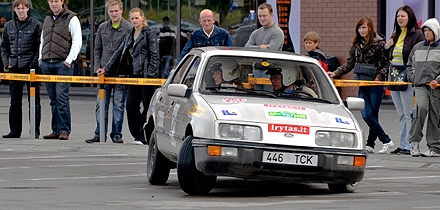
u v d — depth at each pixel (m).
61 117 31.86
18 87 32.31
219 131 18.73
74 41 31.50
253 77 20.69
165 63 49.53
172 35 49.38
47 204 17.73
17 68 32.12
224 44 28.61
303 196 19.45
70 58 31.36
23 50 31.95
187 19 49.12
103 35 30.97
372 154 28.61
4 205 17.55
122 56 30.61
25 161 26.38
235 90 20.39
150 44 30.38
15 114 32.41
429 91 27.64
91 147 29.67
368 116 28.78
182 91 20.16
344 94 46.38
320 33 46.91
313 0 46.91
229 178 22.92
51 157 27.61
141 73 30.41
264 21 28.23
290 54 21.55
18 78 31.77
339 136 19.12
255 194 19.77
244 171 18.64
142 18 30.44
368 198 19.08
